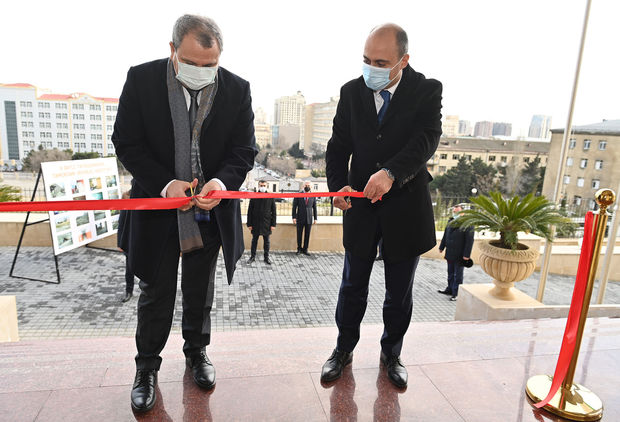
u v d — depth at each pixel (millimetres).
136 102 1451
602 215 1626
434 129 1603
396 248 1673
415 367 1963
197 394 1650
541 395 1756
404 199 1662
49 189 5477
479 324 2518
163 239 1521
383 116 1647
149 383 1585
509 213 4113
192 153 1510
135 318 4734
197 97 1510
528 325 2521
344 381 1802
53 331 4320
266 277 6496
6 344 2043
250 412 1566
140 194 1550
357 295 1808
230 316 5008
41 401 1561
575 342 1709
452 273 6176
